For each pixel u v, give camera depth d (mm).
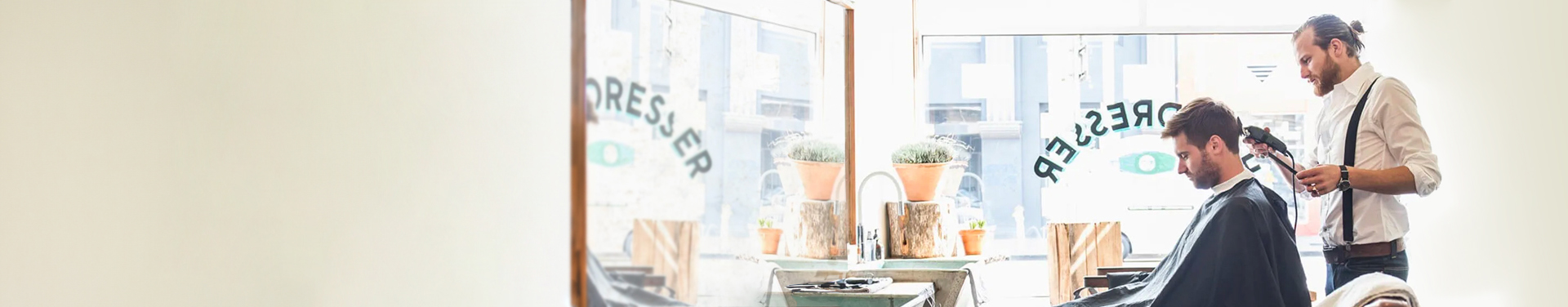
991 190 3859
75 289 1601
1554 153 2633
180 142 1686
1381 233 2939
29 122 1574
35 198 1574
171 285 1672
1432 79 3082
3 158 1551
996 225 3855
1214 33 3746
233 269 1729
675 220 2086
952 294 3059
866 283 2926
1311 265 3646
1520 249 2775
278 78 1796
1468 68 2936
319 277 1846
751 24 2561
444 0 2098
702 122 2254
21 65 1570
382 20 1969
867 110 3707
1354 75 3051
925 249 3652
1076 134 3820
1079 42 3818
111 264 1625
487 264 2191
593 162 1725
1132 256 3795
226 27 1736
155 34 1673
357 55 1916
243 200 1743
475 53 2170
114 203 1629
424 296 2041
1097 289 3148
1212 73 3750
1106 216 3807
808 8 2928
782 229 2721
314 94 1842
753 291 2520
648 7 2025
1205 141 2807
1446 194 3029
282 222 1793
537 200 2332
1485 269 2896
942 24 3854
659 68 2055
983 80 3854
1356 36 3094
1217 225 2672
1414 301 2182
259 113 1767
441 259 2084
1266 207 2684
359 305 1920
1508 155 2801
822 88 3037
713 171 2307
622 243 1830
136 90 1652
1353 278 3021
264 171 1769
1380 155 2957
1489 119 2875
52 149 1589
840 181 3174
